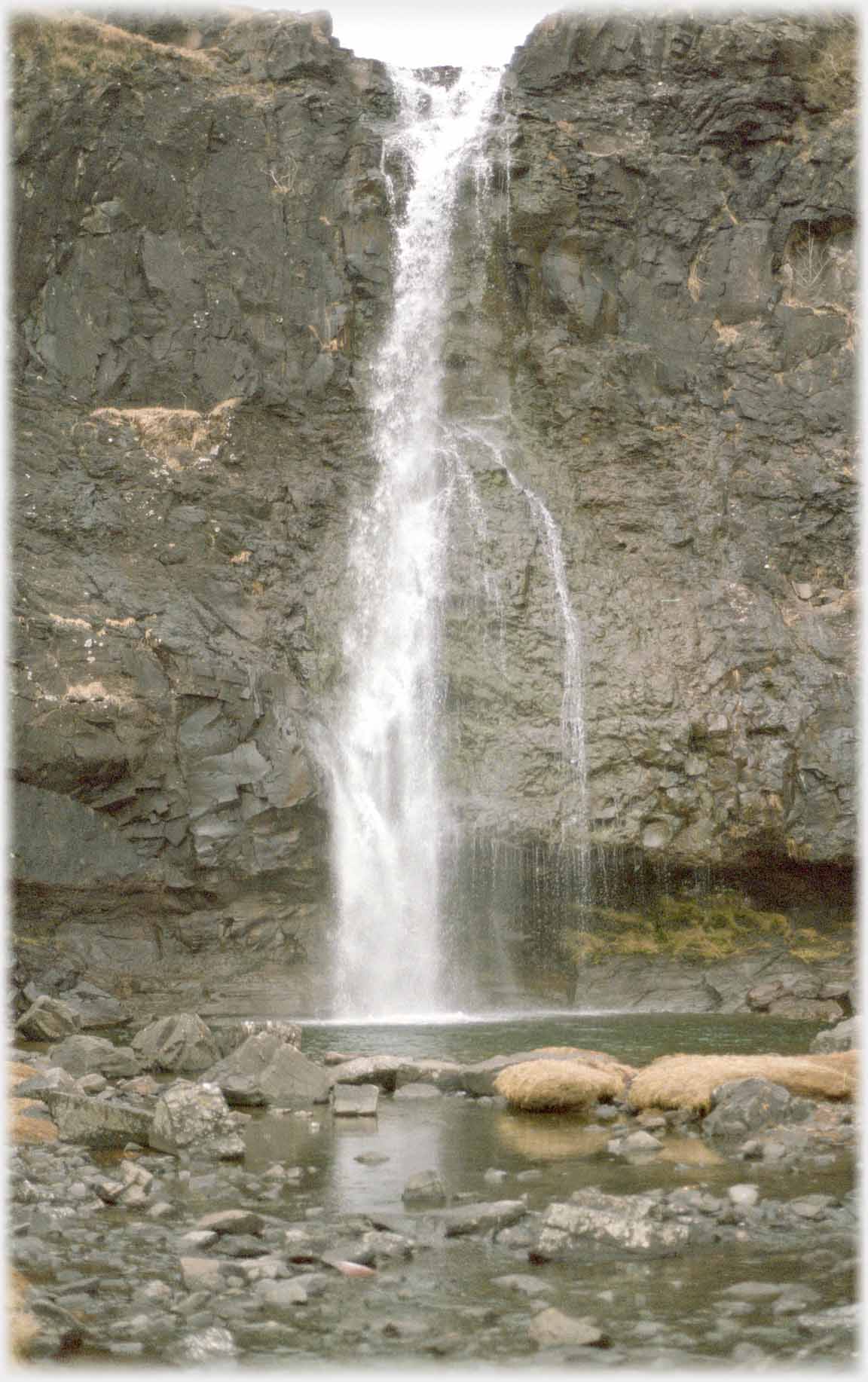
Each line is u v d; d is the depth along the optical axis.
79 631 25.17
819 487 31.41
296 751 25.95
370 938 26.52
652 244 33.31
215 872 25.23
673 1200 8.61
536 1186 9.31
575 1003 26.28
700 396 32.34
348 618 29.06
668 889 27.64
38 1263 7.65
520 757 28.06
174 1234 8.18
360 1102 12.47
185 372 30.61
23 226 29.58
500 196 33.44
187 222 31.45
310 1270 7.56
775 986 25.36
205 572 28.12
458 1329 6.61
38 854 23.77
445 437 31.75
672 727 27.61
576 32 34.16
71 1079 12.66
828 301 33.47
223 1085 13.12
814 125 34.16
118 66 31.09
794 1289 7.04
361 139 33.19
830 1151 10.24
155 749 24.92
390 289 32.69
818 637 29.31
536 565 29.91
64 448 28.56
